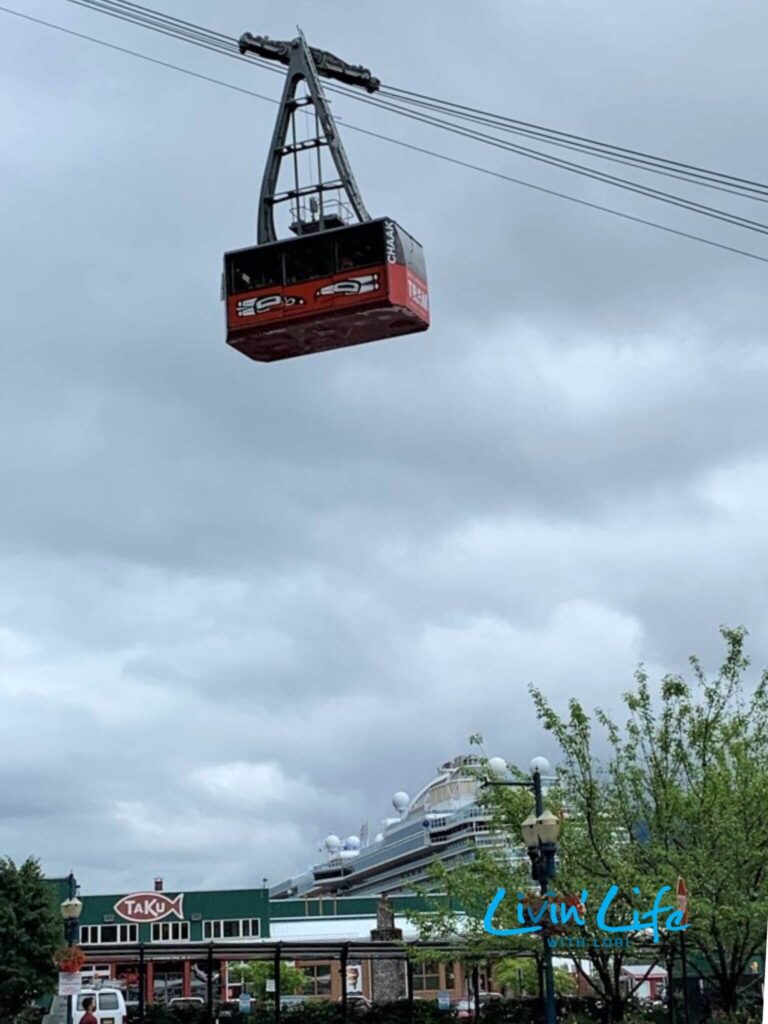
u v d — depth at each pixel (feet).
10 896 189.06
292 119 121.70
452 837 465.88
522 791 142.10
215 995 318.45
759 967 135.85
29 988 186.50
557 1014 161.07
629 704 136.26
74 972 140.77
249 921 319.27
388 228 110.73
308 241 113.29
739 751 132.46
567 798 135.74
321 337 115.34
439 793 536.83
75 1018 171.42
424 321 114.73
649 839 134.62
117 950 179.52
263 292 114.21
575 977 230.48
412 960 164.45
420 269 114.52
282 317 113.29
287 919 353.92
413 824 554.05
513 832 140.77
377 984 279.28
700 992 157.28
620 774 134.41
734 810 126.72
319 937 346.13
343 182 117.80
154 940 314.35
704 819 127.03
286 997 315.78
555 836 107.55
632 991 132.87
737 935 124.47
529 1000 185.57
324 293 112.06
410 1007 179.32
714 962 136.56
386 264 110.32
